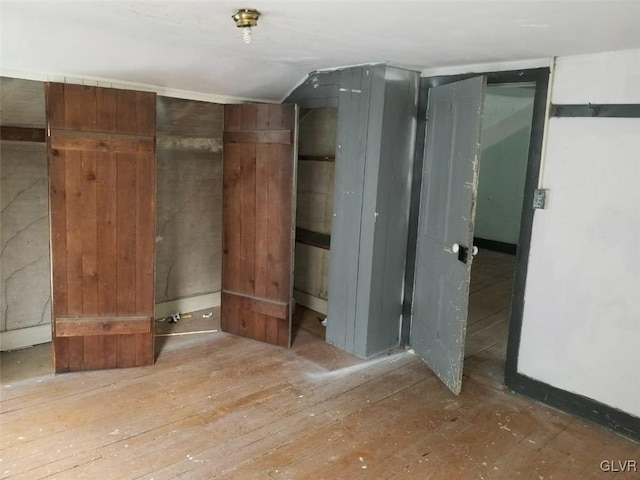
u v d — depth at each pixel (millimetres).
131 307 3205
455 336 3018
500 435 2680
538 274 2971
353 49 2797
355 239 3486
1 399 2818
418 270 3551
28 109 3113
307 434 2607
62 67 2887
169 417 2713
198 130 4086
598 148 2674
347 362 3486
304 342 3791
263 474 2279
